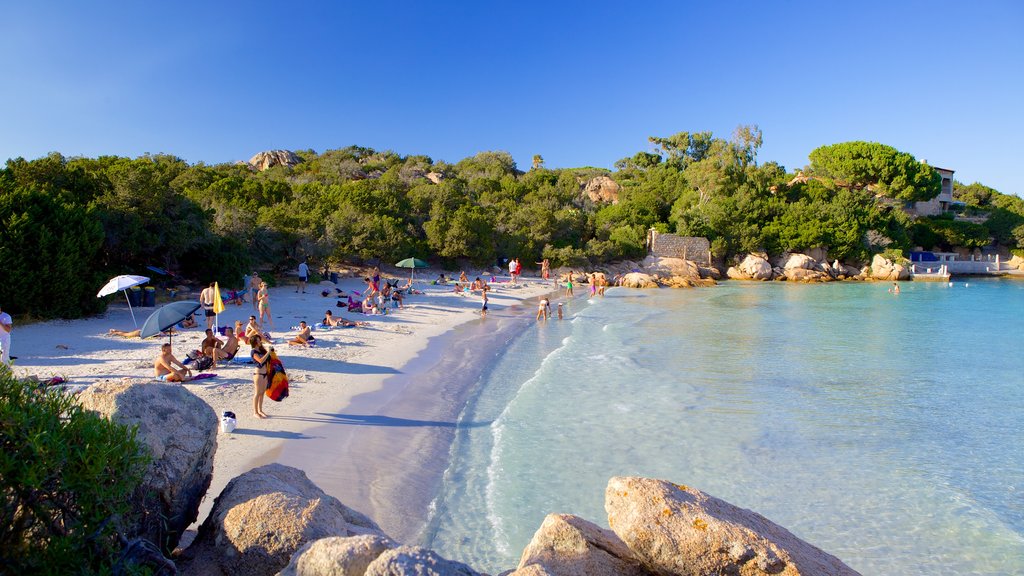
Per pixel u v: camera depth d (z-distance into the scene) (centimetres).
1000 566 773
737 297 4728
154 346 1677
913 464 1100
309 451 1015
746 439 1211
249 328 1684
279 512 471
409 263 3631
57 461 375
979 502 949
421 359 1872
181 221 2809
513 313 3338
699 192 8462
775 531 473
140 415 518
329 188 5869
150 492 484
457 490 934
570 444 1157
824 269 7281
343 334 2164
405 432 1167
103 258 2567
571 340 2427
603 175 11781
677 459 1097
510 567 718
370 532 522
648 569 442
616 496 477
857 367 1948
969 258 8825
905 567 771
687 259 7225
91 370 1366
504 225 6216
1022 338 2623
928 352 2256
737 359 2056
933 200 9819
